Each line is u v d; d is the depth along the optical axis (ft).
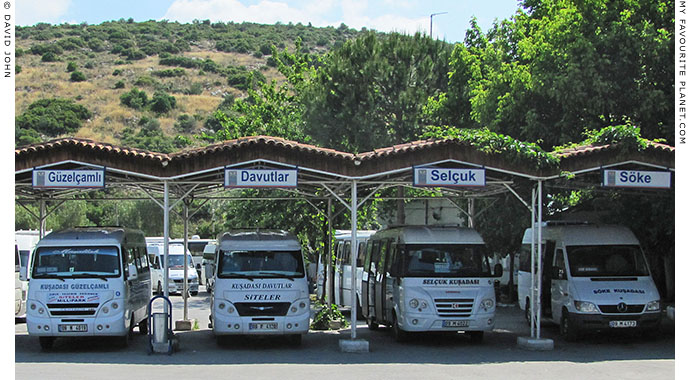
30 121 256.32
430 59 95.20
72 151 48.96
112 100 306.55
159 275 118.93
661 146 50.44
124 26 451.53
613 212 66.64
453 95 91.15
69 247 50.96
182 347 52.60
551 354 48.85
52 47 376.68
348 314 86.48
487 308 53.06
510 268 99.45
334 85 94.99
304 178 59.47
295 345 53.52
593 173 53.98
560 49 71.31
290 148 49.73
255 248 53.78
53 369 41.32
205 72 371.76
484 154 50.60
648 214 64.80
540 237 51.80
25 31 418.92
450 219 129.39
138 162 49.73
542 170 50.93
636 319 52.49
